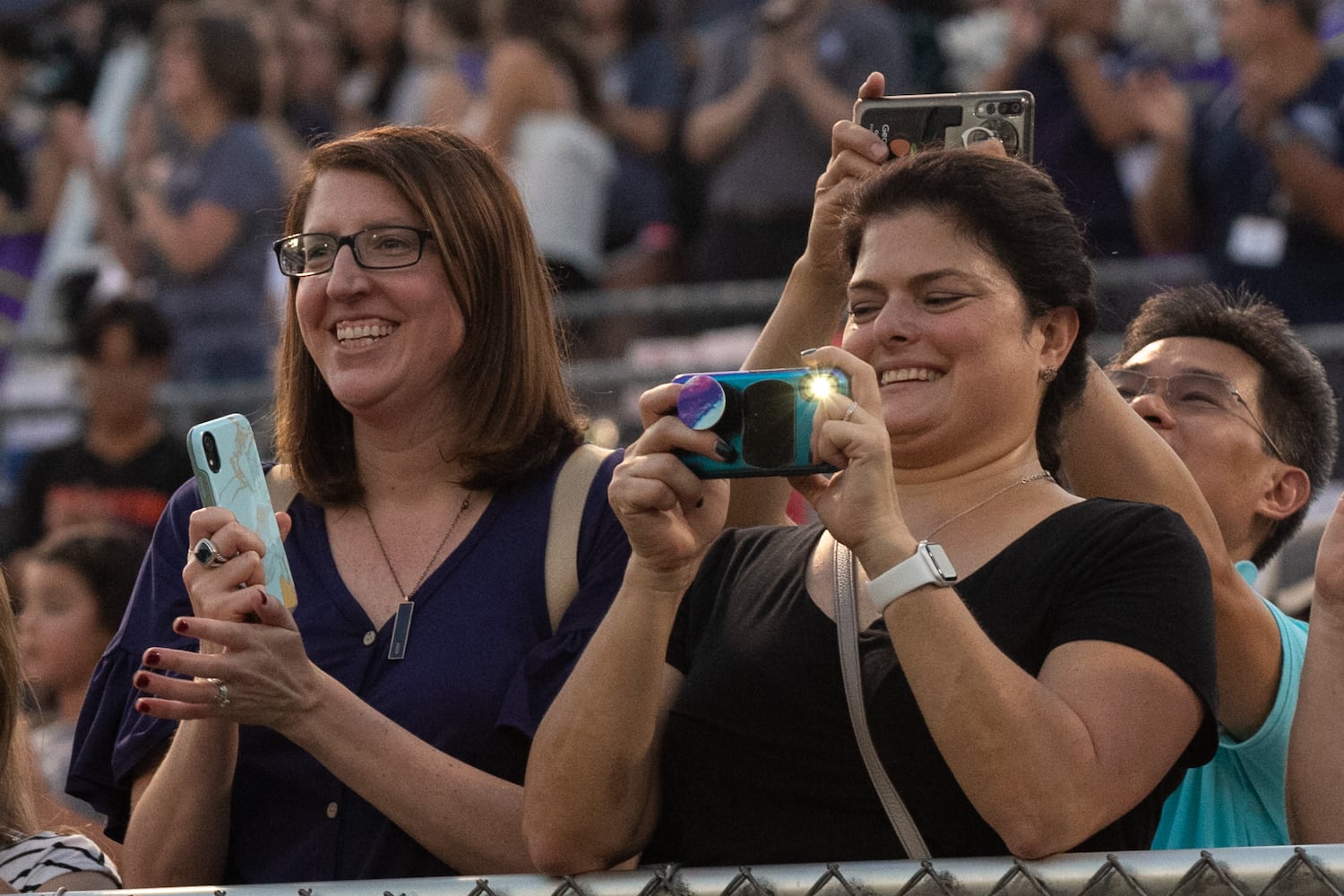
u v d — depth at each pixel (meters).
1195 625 8.33
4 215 35.69
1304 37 24.98
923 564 7.82
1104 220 26.77
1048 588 8.48
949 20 31.20
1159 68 26.86
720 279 28.55
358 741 9.07
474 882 7.96
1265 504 12.26
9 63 37.28
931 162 9.05
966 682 7.76
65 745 17.34
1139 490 10.11
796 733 8.50
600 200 29.11
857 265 9.08
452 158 10.55
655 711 8.39
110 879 9.37
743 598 9.00
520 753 9.59
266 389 27.34
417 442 10.38
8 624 9.71
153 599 10.27
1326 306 24.67
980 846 8.26
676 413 8.11
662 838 8.94
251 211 28.61
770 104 28.52
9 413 29.36
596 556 9.94
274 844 9.73
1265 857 7.64
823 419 7.96
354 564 10.23
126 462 24.38
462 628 9.78
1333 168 24.66
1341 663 9.09
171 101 29.48
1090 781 7.84
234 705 8.83
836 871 7.75
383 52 34.00
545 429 10.46
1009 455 9.01
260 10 33.94
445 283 10.32
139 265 31.20
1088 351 9.36
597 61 30.31
